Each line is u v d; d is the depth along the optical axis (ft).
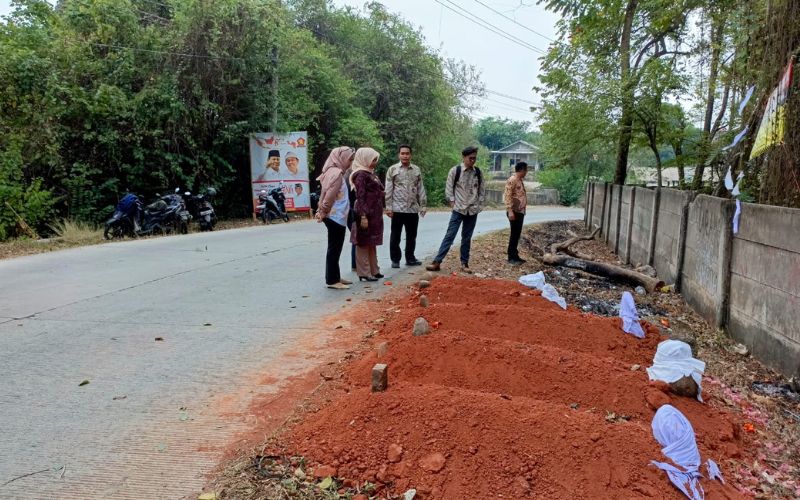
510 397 10.77
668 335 16.56
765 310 15.98
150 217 43.16
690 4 36.76
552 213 95.91
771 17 19.69
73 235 38.78
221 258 30.58
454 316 15.53
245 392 12.42
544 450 8.98
